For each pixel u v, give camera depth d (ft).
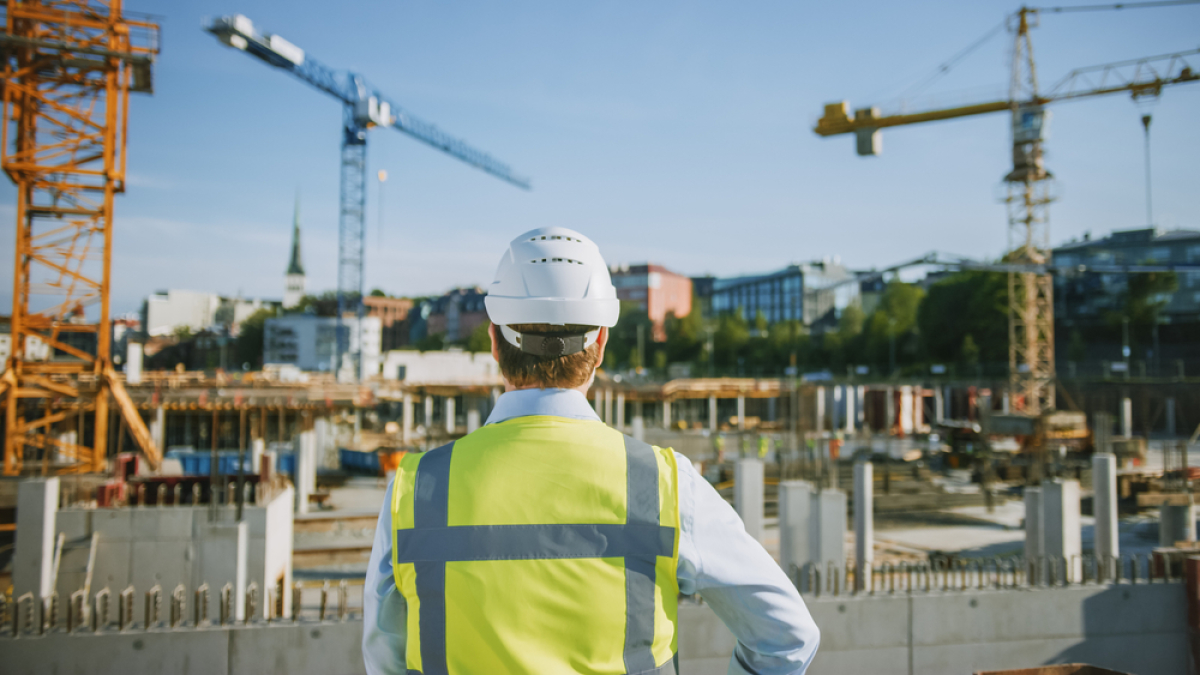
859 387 215.72
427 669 4.26
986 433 139.44
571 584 4.22
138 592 39.29
